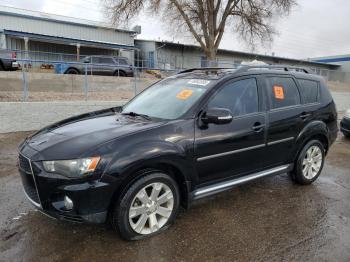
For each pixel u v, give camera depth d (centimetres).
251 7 2717
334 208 411
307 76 498
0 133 788
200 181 363
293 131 452
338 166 608
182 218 372
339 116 1441
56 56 2722
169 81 454
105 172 290
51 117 862
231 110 386
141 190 313
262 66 446
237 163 392
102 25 3041
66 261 288
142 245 315
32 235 327
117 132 321
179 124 343
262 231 348
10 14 2666
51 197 296
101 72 1784
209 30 2684
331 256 305
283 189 471
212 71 435
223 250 311
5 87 1303
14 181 471
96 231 337
